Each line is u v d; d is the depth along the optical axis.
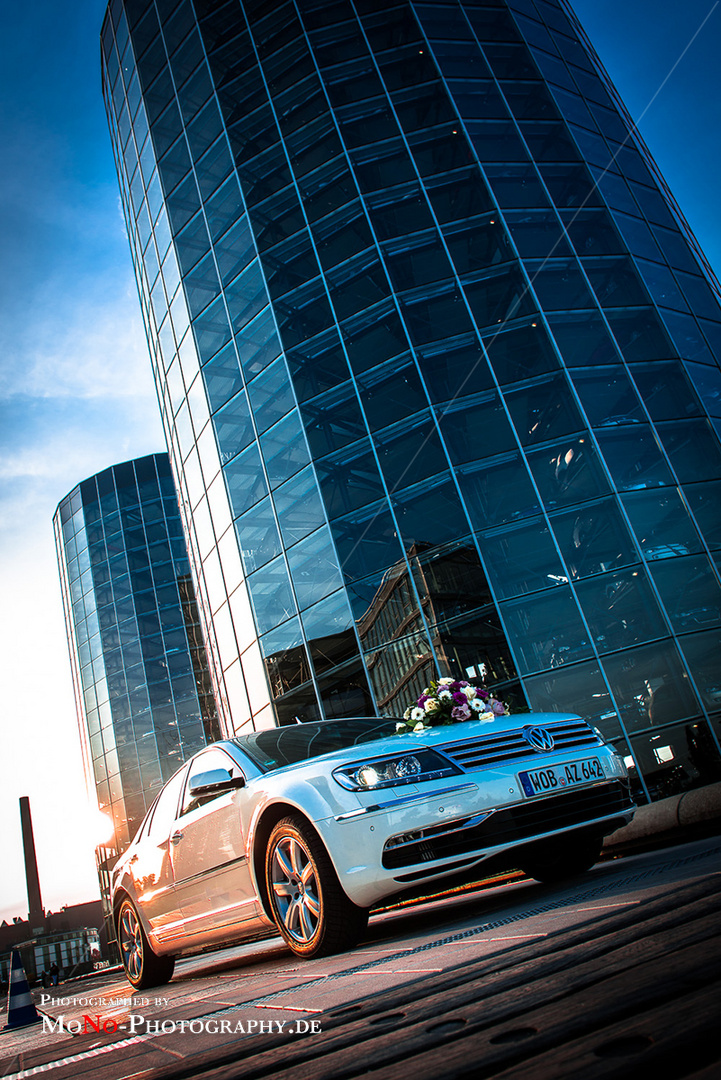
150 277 23.05
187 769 5.08
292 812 3.66
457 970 1.74
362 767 3.47
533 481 13.97
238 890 4.04
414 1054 1.11
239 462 17.78
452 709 4.28
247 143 19.47
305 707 15.15
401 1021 1.36
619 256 16.55
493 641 13.20
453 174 17.00
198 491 19.61
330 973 2.63
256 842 3.86
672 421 14.73
